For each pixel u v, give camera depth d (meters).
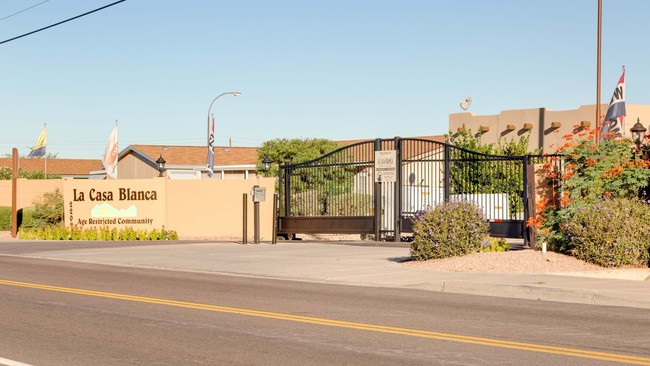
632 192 20.28
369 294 15.90
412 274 18.67
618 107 30.30
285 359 9.48
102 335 11.18
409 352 9.85
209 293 16.08
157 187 37.22
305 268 20.73
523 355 9.62
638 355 9.59
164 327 11.84
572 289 14.89
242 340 10.75
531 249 21.48
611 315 12.91
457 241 20.41
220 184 37.09
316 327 11.77
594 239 18.33
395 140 29.28
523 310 13.52
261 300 14.92
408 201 29.95
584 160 20.97
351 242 29.61
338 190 31.91
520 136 47.28
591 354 9.66
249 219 36.44
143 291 16.41
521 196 25.91
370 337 10.92
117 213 37.88
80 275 19.80
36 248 29.62
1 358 9.62
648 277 17.41
